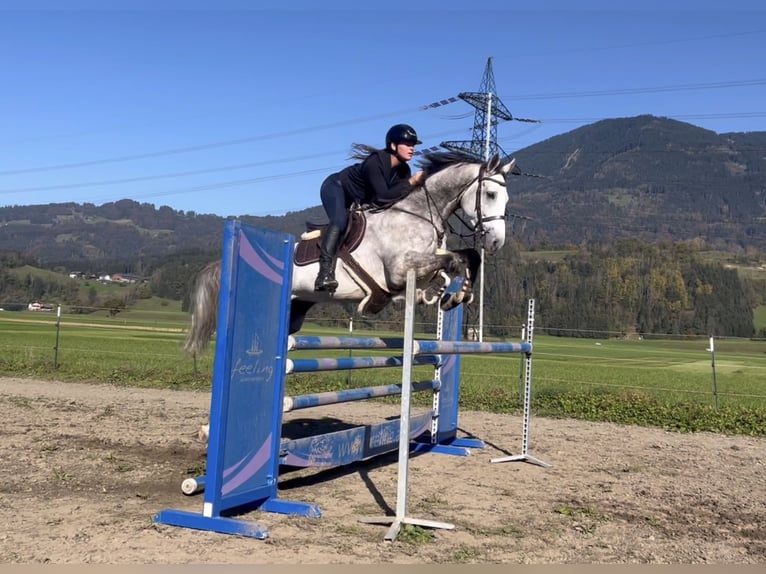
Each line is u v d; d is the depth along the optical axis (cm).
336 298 598
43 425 825
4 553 376
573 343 5444
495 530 462
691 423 1044
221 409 435
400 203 583
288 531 439
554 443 848
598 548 436
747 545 457
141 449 698
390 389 638
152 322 4831
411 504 519
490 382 1589
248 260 452
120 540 405
